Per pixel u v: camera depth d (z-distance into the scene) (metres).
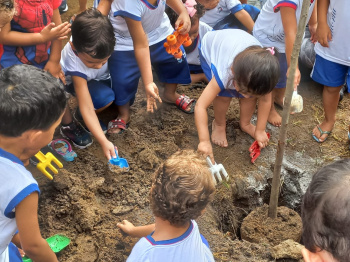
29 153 1.84
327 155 3.79
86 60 2.95
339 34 3.35
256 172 3.53
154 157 3.32
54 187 2.97
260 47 3.02
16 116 1.66
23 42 2.87
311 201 1.36
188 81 3.80
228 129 3.81
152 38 3.48
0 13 2.51
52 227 2.84
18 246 2.33
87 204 2.93
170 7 3.58
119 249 2.74
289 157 3.73
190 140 3.70
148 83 3.24
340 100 4.29
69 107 3.32
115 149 3.14
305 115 4.11
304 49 4.32
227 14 4.33
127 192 3.10
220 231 3.13
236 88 2.96
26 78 1.71
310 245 1.39
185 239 1.90
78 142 3.35
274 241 3.02
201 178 1.89
